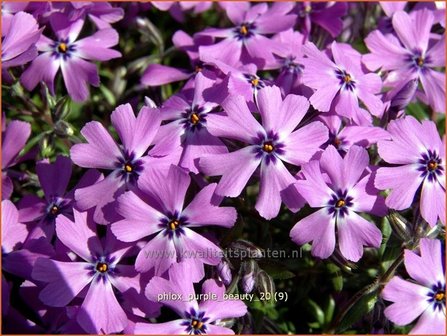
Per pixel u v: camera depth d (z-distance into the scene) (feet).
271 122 0.37
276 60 0.47
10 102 0.51
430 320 0.37
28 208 0.41
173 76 0.48
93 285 0.37
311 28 0.52
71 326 0.38
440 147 0.39
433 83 0.46
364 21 0.54
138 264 0.36
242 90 0.40
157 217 0.37
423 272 0.37
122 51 0.57
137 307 0.37
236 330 0.40
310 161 0.36
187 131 0.39
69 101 0.46
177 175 0.36
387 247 0.42
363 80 0.42
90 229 0.38
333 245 0.37
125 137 0.38
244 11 0.51
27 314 0.41
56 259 0.38
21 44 0.42
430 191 0.38
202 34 0.48
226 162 0.36
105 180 0.38
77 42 0.46
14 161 0.41
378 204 0.37
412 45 0.47
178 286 0.36
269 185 0.37
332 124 0.40
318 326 0.46
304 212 0.39
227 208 0.36
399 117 0.42
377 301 0.40
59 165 0.42
